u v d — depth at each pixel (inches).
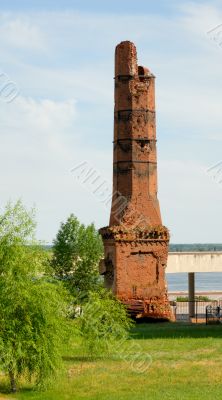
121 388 1614.2
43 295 1584.6
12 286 1565.0
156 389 1595.7
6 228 1610.5
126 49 3004.4
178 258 3454.7
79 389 1612.9
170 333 2448.3
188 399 1483.8
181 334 2420.0
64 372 1675.7
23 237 1620.3
